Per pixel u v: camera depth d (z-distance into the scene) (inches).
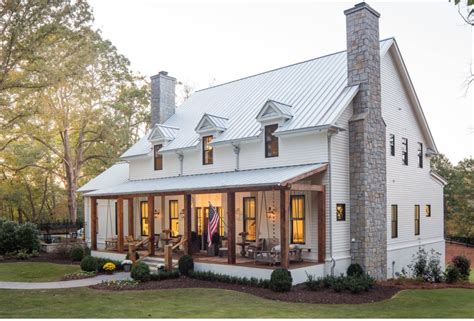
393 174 871.7
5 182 1749.5
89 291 622.2
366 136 731.4
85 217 1274.6
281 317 448.8
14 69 954.7
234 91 1088.8
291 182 634.8
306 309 506.0
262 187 651.5
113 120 1547.7
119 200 932.6
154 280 703.7
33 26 858.1
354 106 756.6
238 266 683.4
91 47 1153.4
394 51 877.8
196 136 980.6
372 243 729.6
